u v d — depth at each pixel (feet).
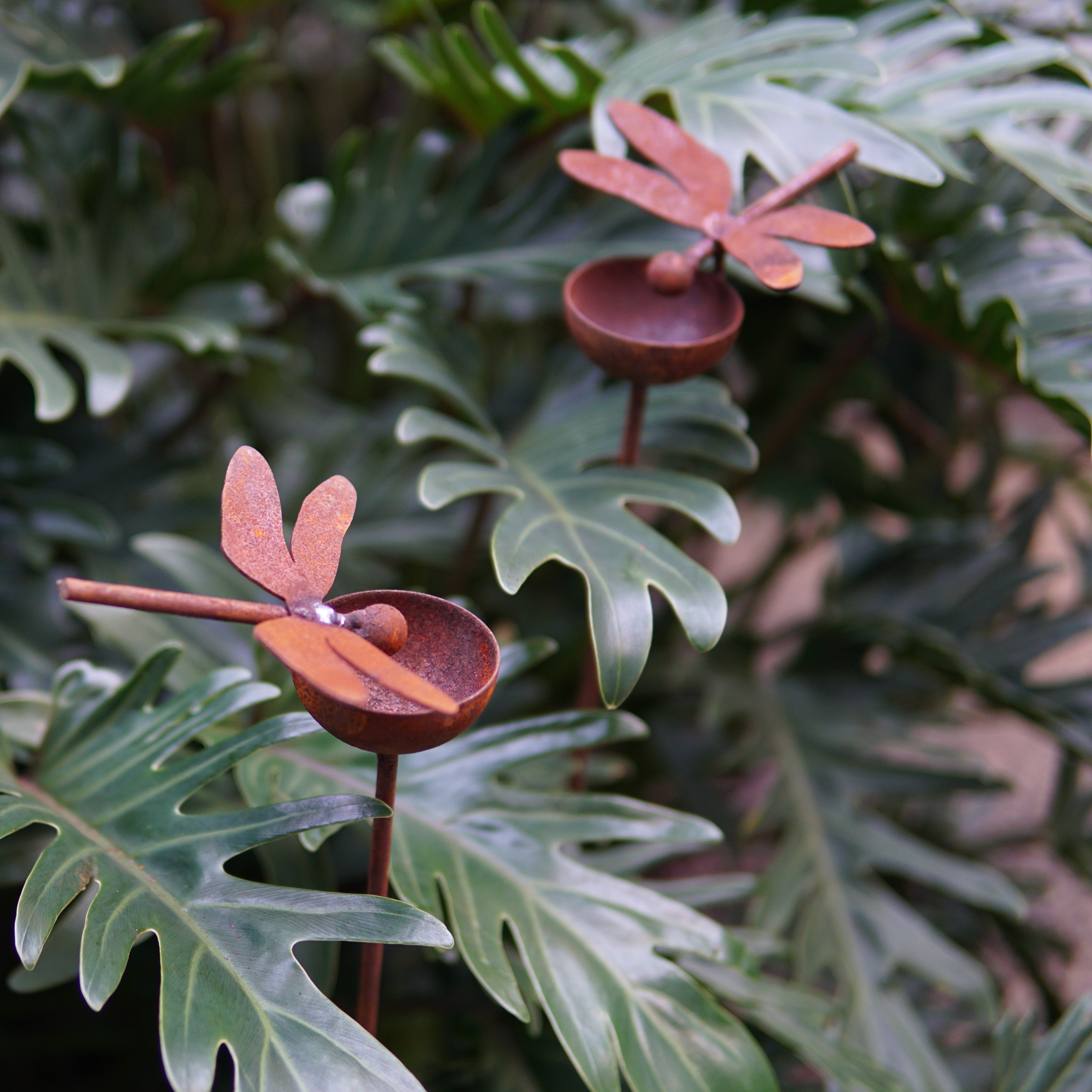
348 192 5.32
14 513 5.32
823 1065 4.58
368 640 3.88
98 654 5.25
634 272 4.49
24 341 5.05
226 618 3.87
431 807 4.51
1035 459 8.09
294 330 8.50
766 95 4.73
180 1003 4.00
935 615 6.06
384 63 7.03
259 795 4.42
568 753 5.07
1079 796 6.10
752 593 7.46
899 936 5.29
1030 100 4.79
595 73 4.96
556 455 4.80
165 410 7.02
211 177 7.29
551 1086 4.98
